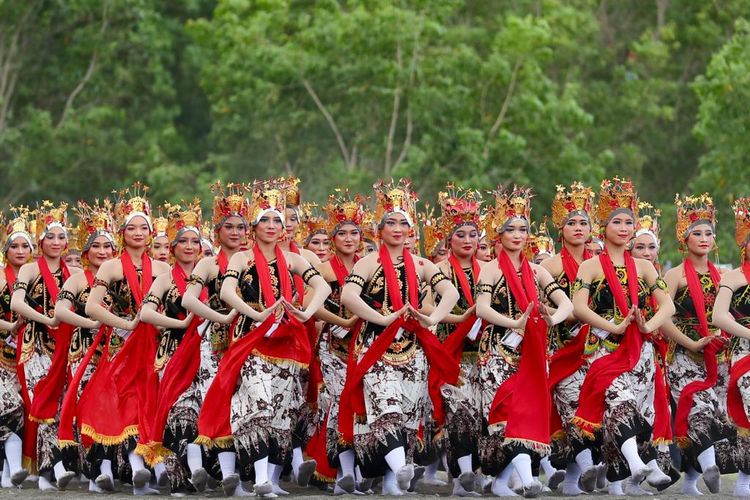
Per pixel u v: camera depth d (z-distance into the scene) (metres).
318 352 20.75
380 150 57.66
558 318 18.81
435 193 54.88
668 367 20.44
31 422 21.27
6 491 20.36
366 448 18.86
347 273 20.73
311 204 22.88
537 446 18.62
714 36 68.38
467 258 20.64
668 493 20.03
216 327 19.34
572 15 65.31
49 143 64.12
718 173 50.38
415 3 58.00
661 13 71.69
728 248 49.44
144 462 19.62
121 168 66.06
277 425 18.56
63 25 68.31
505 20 63.91
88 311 19.88
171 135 65.75
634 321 19.09
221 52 61.91
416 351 18.86
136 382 19.78
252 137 61.56
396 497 18.95
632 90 65.94
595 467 19.53
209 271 19.05
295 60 57.53
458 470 19.89
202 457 19.48
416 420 18.97
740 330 19.41
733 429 19.78
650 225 21.52
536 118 57.12
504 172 56.12
